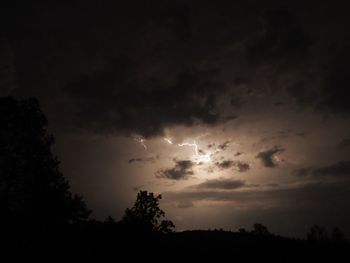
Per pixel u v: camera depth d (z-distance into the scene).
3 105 27.55
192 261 39.50
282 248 52.91
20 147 27.67
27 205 26.11
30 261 22.47
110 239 30.91
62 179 28.95
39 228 25.84
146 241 32.97
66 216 27.19
